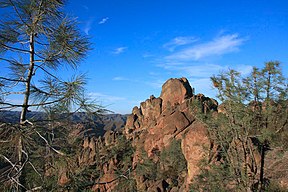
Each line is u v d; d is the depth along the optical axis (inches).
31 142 180.1
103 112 189.5
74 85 191.5
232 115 469.1
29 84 196.2
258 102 458.0
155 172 1712.6
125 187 207.9
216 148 557.0
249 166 466.0
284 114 439.5
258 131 455.5
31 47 199.0
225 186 494.0
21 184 174.6
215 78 478.9
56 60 207.5
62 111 191.3
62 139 187.3
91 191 196.4
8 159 176.9
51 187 178.5
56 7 192.9
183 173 1631.4
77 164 190.1
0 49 190.1
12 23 188.4
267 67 443.5
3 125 173.0
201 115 536.4
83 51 202.4
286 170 523.5
